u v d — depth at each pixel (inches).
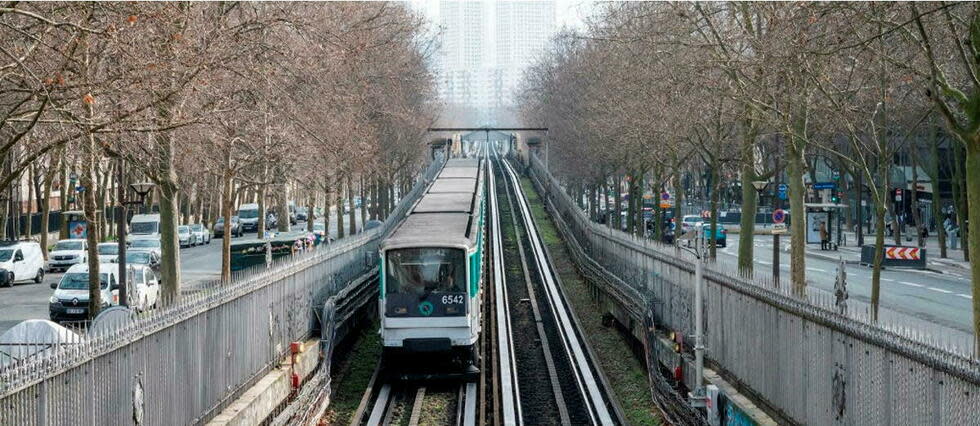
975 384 416.5
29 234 2461.9
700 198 3590.1
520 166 5113.2
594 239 1872.5
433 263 1068.5
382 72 1911.9
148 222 2620.6
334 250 1243.2
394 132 2539.4
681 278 970.1
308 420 792.3
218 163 1438.2
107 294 1390.3
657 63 1519.4
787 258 2321.6
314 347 968.9
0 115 803.4
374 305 1534.2
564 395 979.9
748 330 735.7
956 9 807.7
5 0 588.1
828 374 577.0
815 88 1061.1
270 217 3427.7
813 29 890.7
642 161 2085.4
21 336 679.7
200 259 2396.7
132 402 545.3
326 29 1063.6
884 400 503.5
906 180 2923.2
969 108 665.0
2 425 410.3
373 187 2974.9
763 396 698.2
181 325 628.1
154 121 711.1
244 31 864.3
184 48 699.4
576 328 1353.3
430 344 1061.1
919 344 467.5
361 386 1032.8
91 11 626.2
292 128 1439.5
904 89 1317.7
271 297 864.3
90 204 1149.1
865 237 3014.3
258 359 815.7
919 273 1958.7
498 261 2069.4
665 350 948.6
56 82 593.3
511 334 1273.4
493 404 932.6
